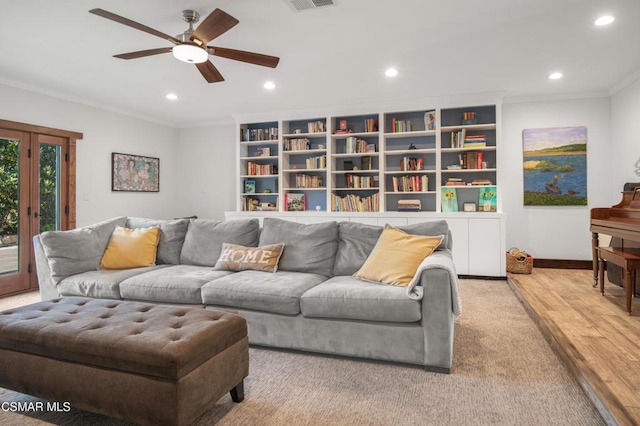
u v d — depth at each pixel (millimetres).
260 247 3104
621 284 3865
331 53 3447
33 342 1777
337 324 2377
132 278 2910
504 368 2252
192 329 1733
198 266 3326
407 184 5281
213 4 2564
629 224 3045
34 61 3588
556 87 4609
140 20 2793
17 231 4238
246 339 1956
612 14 2736
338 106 5441
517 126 5121
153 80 4180
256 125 6277
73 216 4773
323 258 2996
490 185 4934
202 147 6527
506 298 3838
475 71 3979
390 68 3865
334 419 1744
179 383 1518
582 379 1989
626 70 3984
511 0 2533
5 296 4102
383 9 2648
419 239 2619
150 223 3664
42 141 4461
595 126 4844
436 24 2883
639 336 2494
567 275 4562
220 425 1701
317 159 5680
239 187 5996
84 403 1688
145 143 5961
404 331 2248
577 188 4922
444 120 5273
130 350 1581
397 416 1763
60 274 3059
